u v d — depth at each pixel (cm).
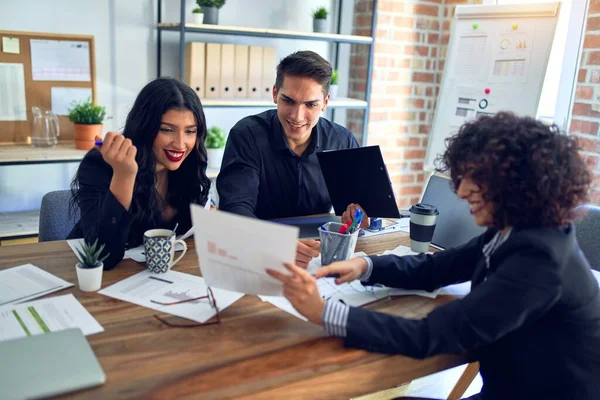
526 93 288
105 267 131
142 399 83
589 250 177
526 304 94
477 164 98
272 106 312
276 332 106
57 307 110
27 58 276
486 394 115
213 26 285
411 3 358
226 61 305
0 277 123
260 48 315
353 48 367
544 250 94
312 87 182
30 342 94
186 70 303
